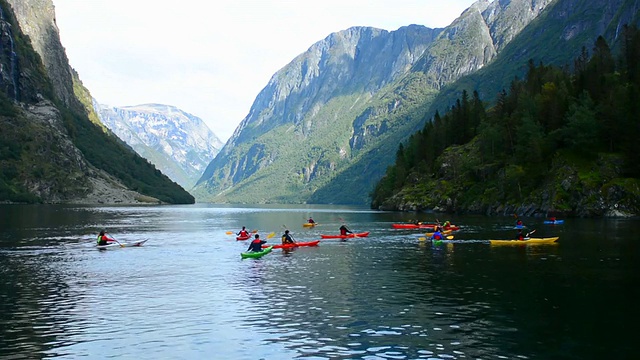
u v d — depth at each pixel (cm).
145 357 2312
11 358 2294
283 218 16512
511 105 18188
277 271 4681
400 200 19125
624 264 4775
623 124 12838
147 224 12231
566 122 14250
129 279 4291
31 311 3147
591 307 3112
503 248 6222
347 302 3325
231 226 11819
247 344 2473
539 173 13938
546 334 2573
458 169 17562
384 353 2322
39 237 8144
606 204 11906
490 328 2686
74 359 2288
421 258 5469
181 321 2898
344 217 16062
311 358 2270
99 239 6956
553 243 6575
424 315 2964
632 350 2328
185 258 5719
